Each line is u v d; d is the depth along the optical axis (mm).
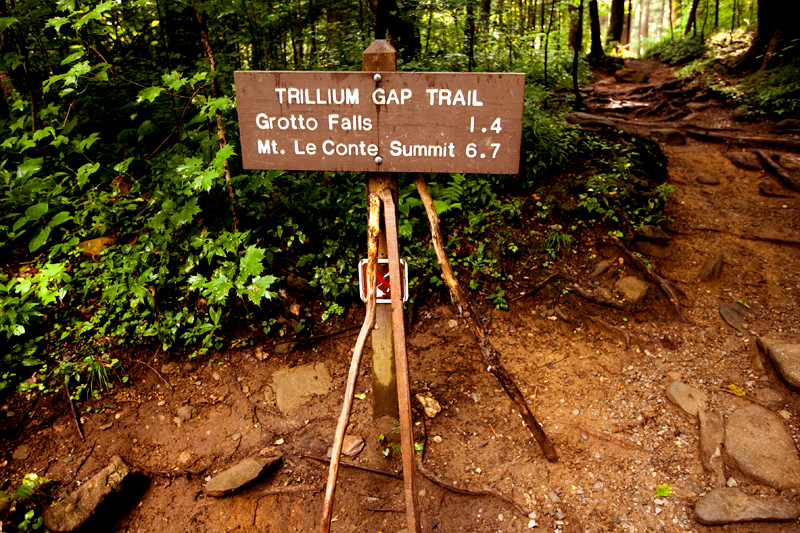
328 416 3178
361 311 3791
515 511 2674
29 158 3910
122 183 4113
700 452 2910
